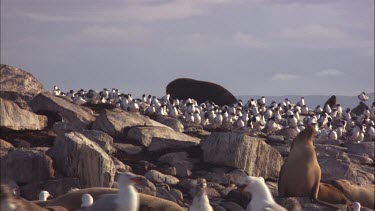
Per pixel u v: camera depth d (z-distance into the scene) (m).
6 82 42.03
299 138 25.31
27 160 24.81
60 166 25.11
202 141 29.50
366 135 43.34
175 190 25.28
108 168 24.95
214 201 24.84
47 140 29.48
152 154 29.20
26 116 30.16
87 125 31.44
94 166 24.84
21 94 33.97
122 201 14.80
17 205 15.33
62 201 20.05
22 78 42.69
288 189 24.95
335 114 54.47
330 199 25.53
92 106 37.00
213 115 42.62
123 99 46.25
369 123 46.47
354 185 27.59
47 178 24.73
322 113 51.50
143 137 30.22
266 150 28.52
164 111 43.28
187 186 26.19
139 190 24.34
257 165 28.30
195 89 58.69
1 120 29.34
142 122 31.91
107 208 14.81
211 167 28.06
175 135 31.61
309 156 24.94
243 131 40.00
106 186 24.81
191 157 28.70
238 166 27.91
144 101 53.72
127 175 14.91
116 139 30.42
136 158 28.61
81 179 24.78
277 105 58.41
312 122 43.81
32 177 24.73
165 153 29.17
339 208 24.17
